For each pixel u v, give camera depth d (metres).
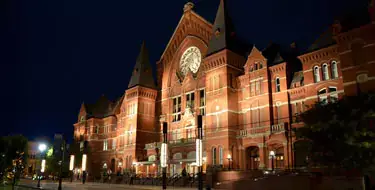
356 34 41.25
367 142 29.59
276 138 48.72
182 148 63.84
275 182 36.38
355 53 41.34
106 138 88.38
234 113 56.12
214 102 57.97
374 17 40.06
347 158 30.73
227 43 58.97
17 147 45.41
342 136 30.94
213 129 57.06
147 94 75.94
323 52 47.03
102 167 86.69
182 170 59.31
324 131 32.06
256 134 51.94
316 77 47.88
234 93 57.25
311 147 33.50
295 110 49.81
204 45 66.94
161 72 77.94
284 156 47.41
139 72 76.75
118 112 87.06
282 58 53.47
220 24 61.56
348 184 29.89
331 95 45.53
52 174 94.75
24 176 103.94
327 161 32.25
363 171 31.42
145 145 72.06
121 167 79.00
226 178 47.59
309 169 39.62
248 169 50.97
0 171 44.47
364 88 39.53
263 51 57.00
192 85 68.12
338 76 45.19
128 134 75.19
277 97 51.94
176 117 71.44
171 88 74.06
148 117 75.19
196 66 69.06
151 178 60.69
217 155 55.31
